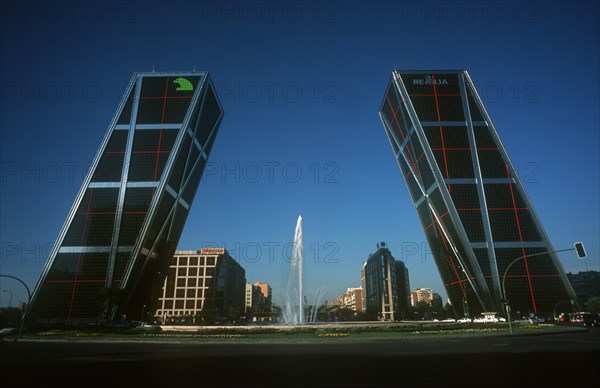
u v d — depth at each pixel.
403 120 112.50
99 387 13.08
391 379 14.23
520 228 97.38
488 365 17.41
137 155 101.62
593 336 38.22
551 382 13.23
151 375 15.59
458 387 12.60
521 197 99.56
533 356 20.75
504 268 95.25
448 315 172.12
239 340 35.53
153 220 97.25
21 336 42.75
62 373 16.25
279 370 16.80
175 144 102.12
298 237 83.50
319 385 13.31
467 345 28.69
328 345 31.34
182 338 38.22
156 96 106.81
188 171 111.88
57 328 59.28
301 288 82.38
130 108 105.62
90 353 25.66
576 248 38.25
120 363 19.72
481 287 95.06
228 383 13.74
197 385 13.43
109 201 98.19
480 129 105.00
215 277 168.00
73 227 96.25
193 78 108.56
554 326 53.41
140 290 100.56
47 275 92.94
